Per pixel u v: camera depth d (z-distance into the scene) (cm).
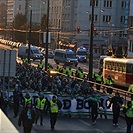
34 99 4591
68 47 18800
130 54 15162
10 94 4719
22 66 8650
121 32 18675
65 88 4931
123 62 7344
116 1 19512
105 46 18375
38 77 6322
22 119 2797
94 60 16112
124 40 18212
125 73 7256
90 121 4256
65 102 4434
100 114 4481
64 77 6700
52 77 6700
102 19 19462
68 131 3638
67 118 4397
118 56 8219
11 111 4606
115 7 19488
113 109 4003
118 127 3956
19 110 4391
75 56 13838
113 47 16712
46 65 9044
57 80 6034
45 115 4428
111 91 6122
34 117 2812
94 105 4022
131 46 15175
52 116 3609
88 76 7294
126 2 17662
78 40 19412
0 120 790
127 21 17675
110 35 17800
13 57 4362
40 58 14738
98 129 3816
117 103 3988
